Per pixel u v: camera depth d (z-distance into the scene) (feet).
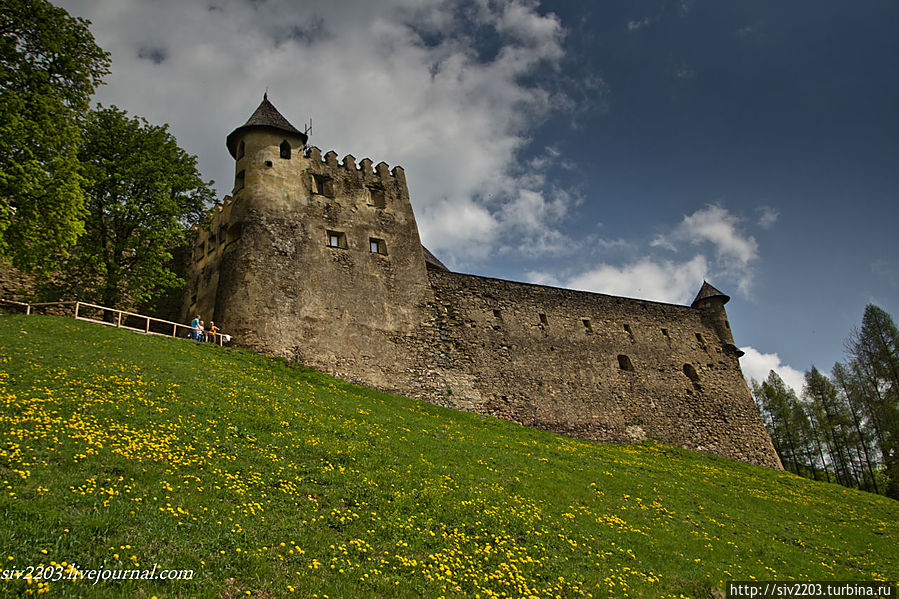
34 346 67.51
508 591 38.01
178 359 76.74
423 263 119.96
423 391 107.34
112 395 57.31
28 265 70.03
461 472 60.64
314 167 116.98
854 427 174.81
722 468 112.27
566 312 133.39
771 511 79.00
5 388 53.06
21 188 63.52
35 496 35.45
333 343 103.04
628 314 142.61
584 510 58.18
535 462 74.38
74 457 41.68
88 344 72.90
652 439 126.41
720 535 60.95
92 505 36.14
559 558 44.96
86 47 73.77
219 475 45.16
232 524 37.96
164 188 103.86
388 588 34.58
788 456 197.67
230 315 99.30
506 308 125.90
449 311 118.21
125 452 44.57
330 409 74.33
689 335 148.36
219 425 56.75
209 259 116.78
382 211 120.16
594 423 121.49
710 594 44.65
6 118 64.13
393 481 52.44
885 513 95.86
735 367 149.18
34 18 69.26
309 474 50.31
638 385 132.26
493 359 118.01
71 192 69.05
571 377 124.67
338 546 38.37
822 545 65.26
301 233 109.09
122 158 103.60
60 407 51.24
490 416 108.99
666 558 50.14
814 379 189.37
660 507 66.28
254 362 89.51
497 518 49.65
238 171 113.60
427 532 43.83
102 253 98.94
